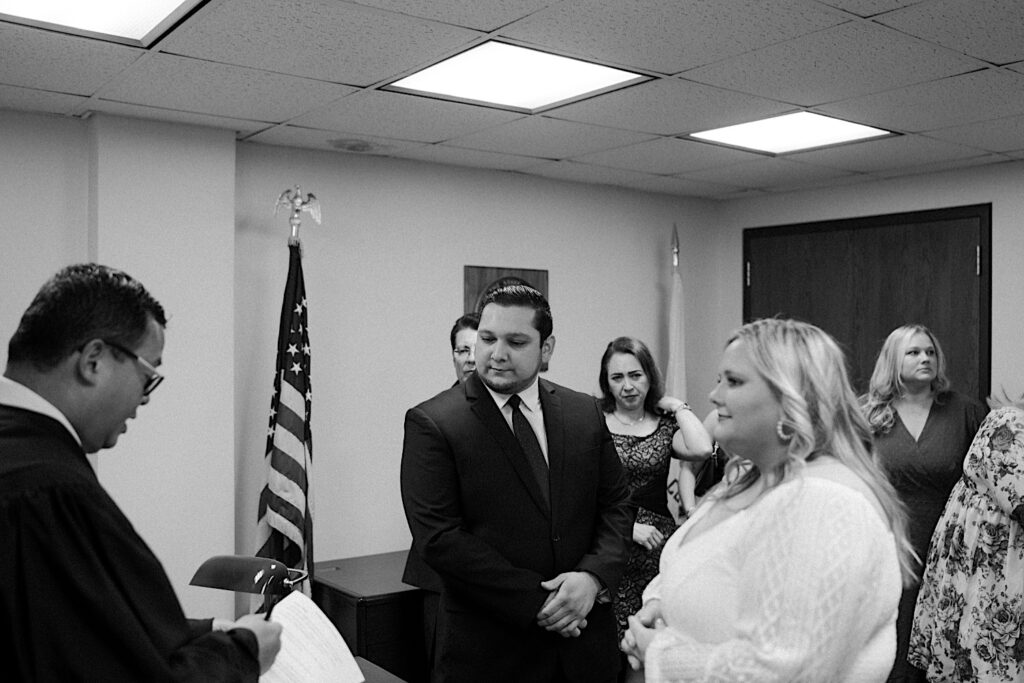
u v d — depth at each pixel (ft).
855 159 12.99
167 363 10.57
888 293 14.62
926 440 10.43
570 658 6.75
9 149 10.07
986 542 8.34
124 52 8.05
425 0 6.79
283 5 6.90
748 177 14.46
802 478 4.15
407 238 13.04
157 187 10.57
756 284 16.49
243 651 4.12
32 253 10.21
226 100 9.68
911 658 9.35
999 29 7.43
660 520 10.27
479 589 6.44
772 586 3.98
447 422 6.78
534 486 6.78
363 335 12.60
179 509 10.64
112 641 3.58
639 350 10.66
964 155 12.69
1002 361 13.32
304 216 12.08
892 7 6.94
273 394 11.55
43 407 3.83
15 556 3.49
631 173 14.11
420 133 11.26
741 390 4.40
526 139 11.65
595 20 7.24
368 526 12.62
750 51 8.05
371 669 6.42
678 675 4.20
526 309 6.77
